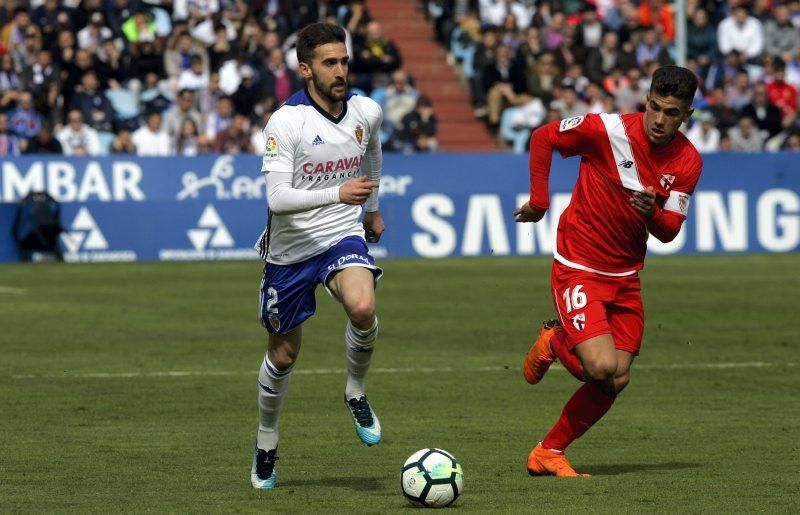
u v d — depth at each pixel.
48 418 24.88
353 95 18.92
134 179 59.50
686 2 80.81
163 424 24.25
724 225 63.44
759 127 71.62
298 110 18.34
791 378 30.14
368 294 18.05
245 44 70.94
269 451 18.50
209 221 59.97
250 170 60.38
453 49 78.06
